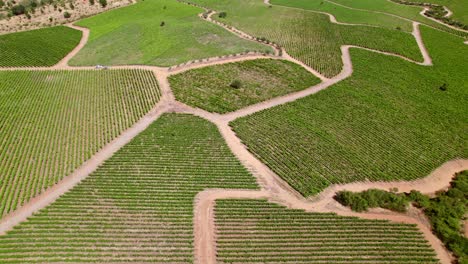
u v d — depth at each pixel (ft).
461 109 349.20
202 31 485.97
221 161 266.98
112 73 383.04
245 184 247.91
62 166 256.32
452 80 403.95
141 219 217.77
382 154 281.74
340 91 365.40
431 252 207.00
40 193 233.96
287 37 490.08
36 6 577.43
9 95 339.57
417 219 227.20
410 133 307.78
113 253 197.16
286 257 199.82
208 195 238.48
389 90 374.22
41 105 326.03
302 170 261.85
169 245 203.41
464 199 240.12
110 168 254.68
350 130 307.17
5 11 558.56
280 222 221.05
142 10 568.00
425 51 475.72
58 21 528.63
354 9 623.77
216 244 205.98
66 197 230.48
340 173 261.24
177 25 502.79
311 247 206.08
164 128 297.94
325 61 427.74
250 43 460.55
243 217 223.10
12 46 438.81
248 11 593.83
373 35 504.43
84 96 342.03
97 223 213.25
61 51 437.99
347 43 479.41
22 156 264.31
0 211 219.41
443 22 583.17
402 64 431.43
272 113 323.37
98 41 463.42
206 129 300.20
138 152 270.46
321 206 234.17
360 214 229.45
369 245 207.51
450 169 272.72
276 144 286.25
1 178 244.83
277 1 653.30
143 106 327.47
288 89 364.79
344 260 199.41
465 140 303.89
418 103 354.33
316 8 615.57
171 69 389.60
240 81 366.43
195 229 214.48
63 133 290.56
